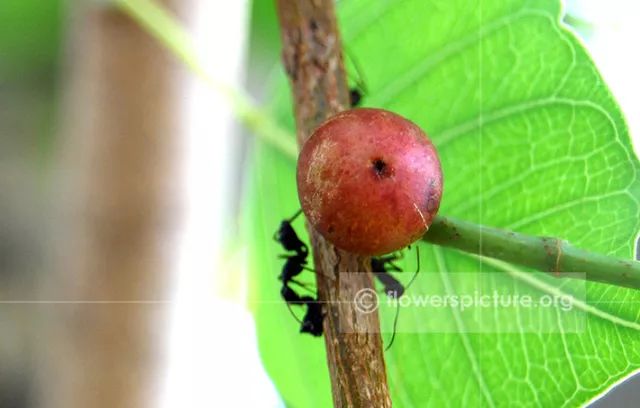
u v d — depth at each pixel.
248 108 0.18
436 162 0.14
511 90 0.17
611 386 0.16
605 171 0.17
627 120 0.17
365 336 0.15
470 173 0.17
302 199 0.14
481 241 0.15
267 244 0.18
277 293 0.18
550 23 0.17
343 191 0.14
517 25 0.17
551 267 0.14
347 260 0.15
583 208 0.17
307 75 0.16
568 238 0.17
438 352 0.17
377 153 0.14
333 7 0.16
